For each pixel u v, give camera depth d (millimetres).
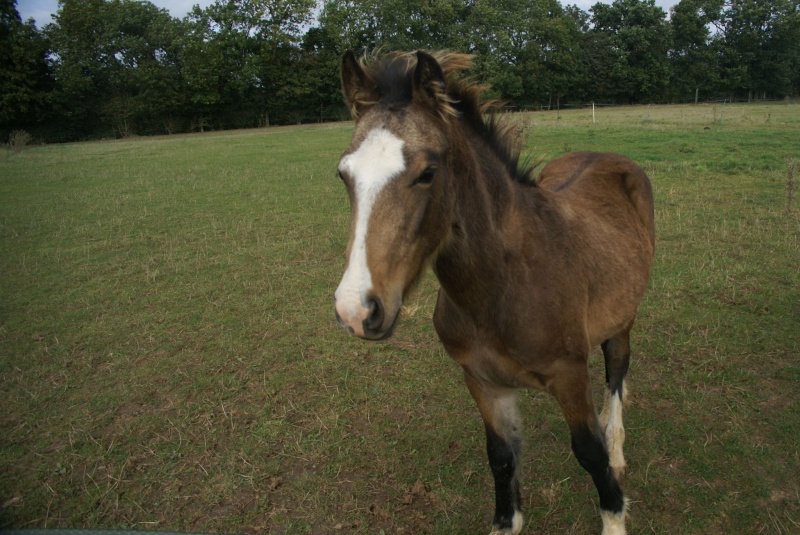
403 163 1711
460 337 2279
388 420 3584
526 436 3385
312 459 3266
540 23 45250
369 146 1744
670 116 25453
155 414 3752
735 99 54031
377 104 1899
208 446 3414
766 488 2809
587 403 2324
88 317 5273
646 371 3936
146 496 3041
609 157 3643
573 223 2562
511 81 43000
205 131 39938
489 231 2064
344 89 2078
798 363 3846
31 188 12195
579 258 2424
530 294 2146
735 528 2602
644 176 3586
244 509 2920
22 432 3602
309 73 42500
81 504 2990
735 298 4875
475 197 2035
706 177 9703
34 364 4445
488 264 2064
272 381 4078
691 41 53188
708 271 5500
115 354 4555
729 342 4180
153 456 3352
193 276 6234
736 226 6895
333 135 25094
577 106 51531
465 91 2260
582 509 2814
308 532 2754
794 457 2998
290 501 2959
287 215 8711
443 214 1874
